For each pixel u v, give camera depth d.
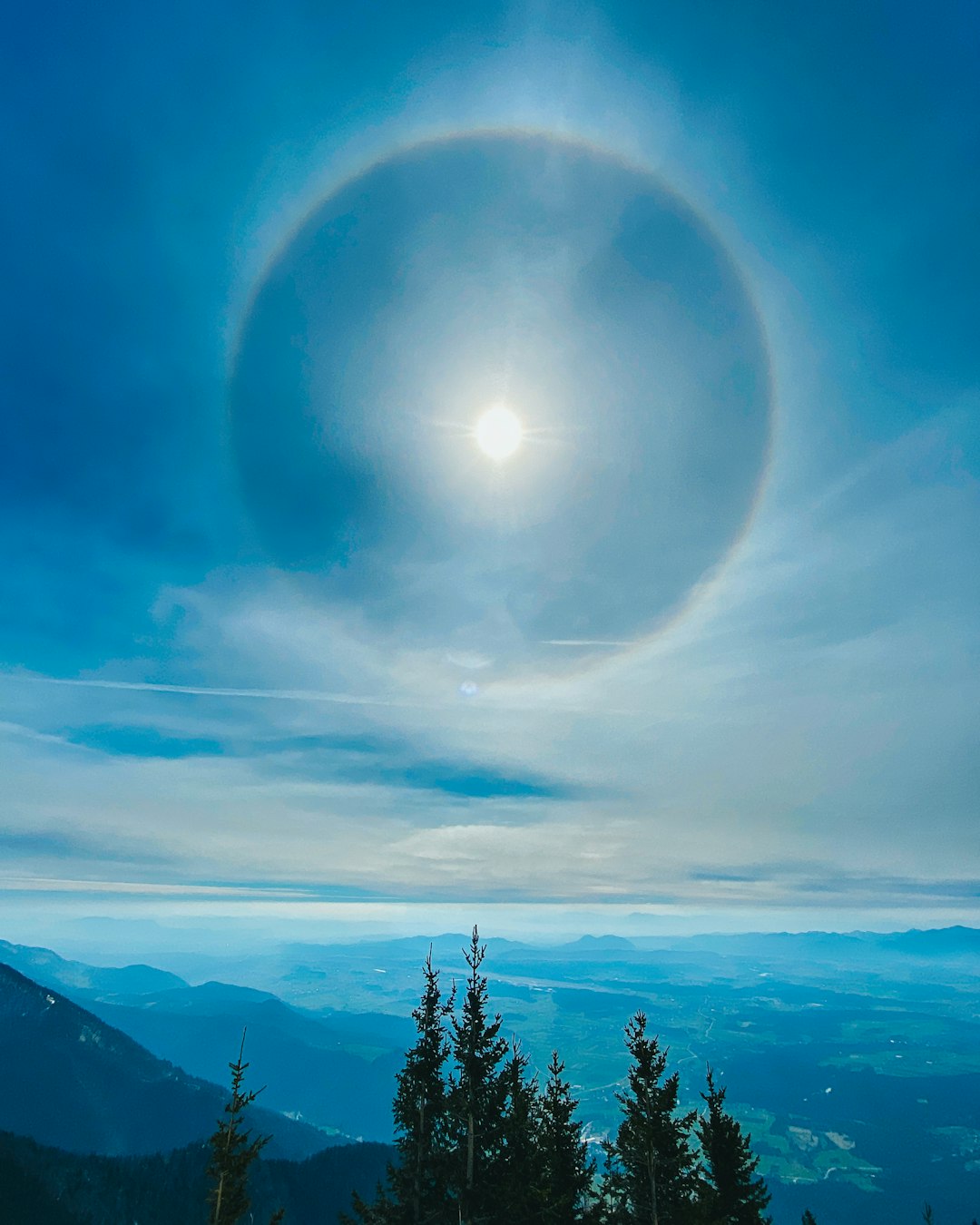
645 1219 42.72
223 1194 35.22
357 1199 40.94
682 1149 43.19
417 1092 41.78
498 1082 41.62
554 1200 40.41
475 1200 38.56
